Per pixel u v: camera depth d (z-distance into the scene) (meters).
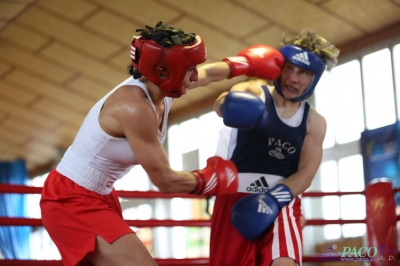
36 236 14.95
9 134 14.44
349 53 9.96
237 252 3.19
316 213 9.88
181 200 12.45
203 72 3.17
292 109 3.26
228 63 3.27
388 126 9.04
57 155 14.95
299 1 9.02
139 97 2.56
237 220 3.06
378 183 4.48
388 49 9.45
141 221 4.12
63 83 12.05
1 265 3.69
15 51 11.11
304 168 3.22
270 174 3.25
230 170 2.77
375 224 4.40
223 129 3.40
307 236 9.72
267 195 3.12
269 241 3.11
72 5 9.67
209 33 10.03
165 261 4.08
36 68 11.62
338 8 9.11
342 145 9.84
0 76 11.95
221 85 11.66
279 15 9.39
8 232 14.19
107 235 2.60
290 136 3.22
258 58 3.26
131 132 2.53
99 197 2.71
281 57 3.22
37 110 13.19
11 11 9.88
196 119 12.46
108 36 10.41
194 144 12.42
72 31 10.38
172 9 9.56
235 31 9.91
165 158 2.58
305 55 3.17
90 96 12.40
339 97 10.07
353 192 4.66
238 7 9.33
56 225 2.66
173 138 12.92
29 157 15.60
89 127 2.66
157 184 2.61
